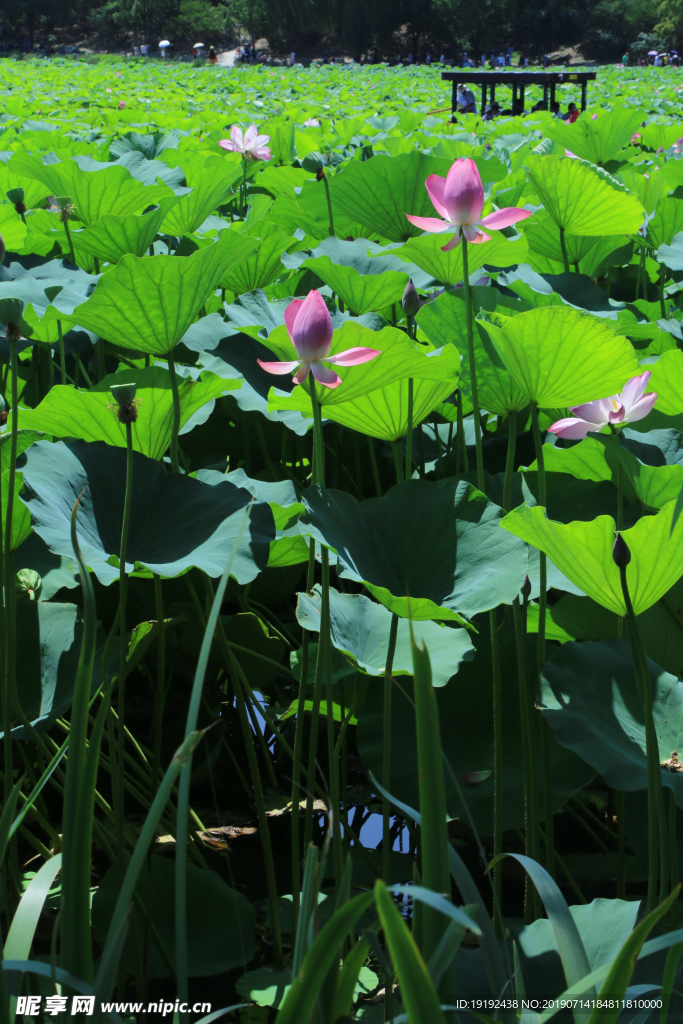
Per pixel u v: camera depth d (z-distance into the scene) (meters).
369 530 1.91
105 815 2.33
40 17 73.12
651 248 4.61
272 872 1.91
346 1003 1.04
